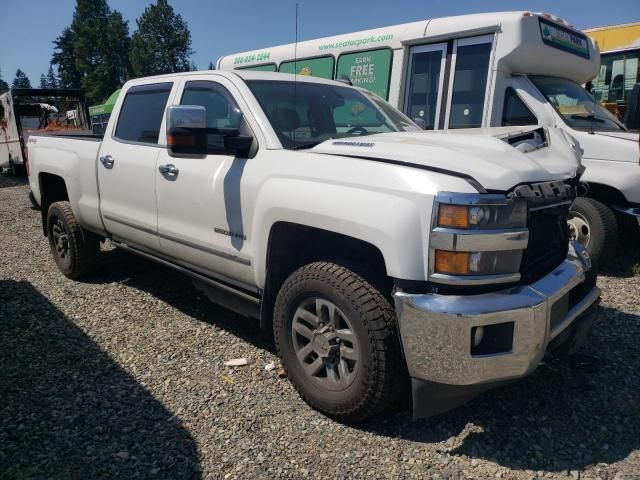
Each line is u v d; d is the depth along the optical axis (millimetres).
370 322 2881
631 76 10789
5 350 4070
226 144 3543
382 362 2875
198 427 3125
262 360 3936
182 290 5426
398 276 2744
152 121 4562
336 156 3188
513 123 6824
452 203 2646
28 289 5465
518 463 2820
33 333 4379
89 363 3883
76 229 5492
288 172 3305
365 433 3078
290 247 3508
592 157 5973
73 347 4137
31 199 8414
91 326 4535
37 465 2775
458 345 2652
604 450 2918
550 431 3086
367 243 3102
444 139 3318
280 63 9977
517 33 6641
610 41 11086
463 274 2664
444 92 7480
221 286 3951
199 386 3570
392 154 3004
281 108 3836
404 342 2771
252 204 3490
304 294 3221
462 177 2736
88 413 3242
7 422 3131
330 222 2996
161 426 3131
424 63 7773
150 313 4824
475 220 2646
